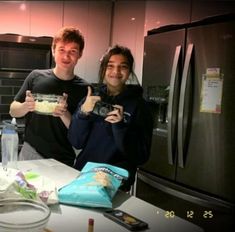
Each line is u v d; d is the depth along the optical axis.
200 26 2.14
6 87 3.33
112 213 1.17
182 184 2.30
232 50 1.96
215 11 2.13
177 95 2.28
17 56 2.92
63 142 2.08
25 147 2.11
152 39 2.55
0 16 2.94
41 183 1.30
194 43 2.18
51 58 3.01
